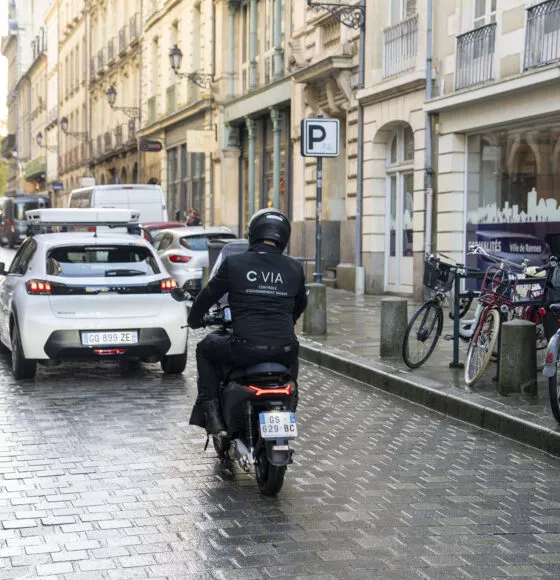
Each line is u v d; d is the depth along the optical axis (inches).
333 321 590.9
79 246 399.9
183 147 1470.2
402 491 239.0
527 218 615.5
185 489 238.5
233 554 191.0
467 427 318.0
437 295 403.5
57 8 2770.7
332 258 920.9
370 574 180.7
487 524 212.8
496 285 366.3
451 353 446.3
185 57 1401.3
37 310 387.2
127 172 1872.5
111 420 320.2
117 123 1930.4
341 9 807.7
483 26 632.4
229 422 235.9
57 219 440.1
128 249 405.7
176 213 1403.8
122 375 417.1
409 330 398.0
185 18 1397.6
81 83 2341.3
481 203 668.1
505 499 232.8
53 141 2871.6
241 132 1227.9
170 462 265.0
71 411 335.3
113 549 193.5
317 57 906.1
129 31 1779.0
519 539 203.0
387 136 803.4
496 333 349.1
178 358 411.2
